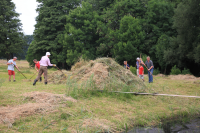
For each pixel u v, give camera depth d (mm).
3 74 15375
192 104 5570
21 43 37406
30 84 8891
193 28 20141
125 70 7746
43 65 8664
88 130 3236
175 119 4293
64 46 32656
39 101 4699
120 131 3451
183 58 22688
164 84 9656
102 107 4691
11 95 5441
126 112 4445
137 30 27156
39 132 3055
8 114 3676
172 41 23188
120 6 30000
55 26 35656
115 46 28078
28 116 3730
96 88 6266
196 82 10984
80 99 5293
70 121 3621
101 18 33531
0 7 35750
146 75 18062
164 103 5566
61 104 4547
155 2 27375
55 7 35750
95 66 7871
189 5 20641
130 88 6672
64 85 8211
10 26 37344
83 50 31266
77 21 33094
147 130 3557
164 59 24062
